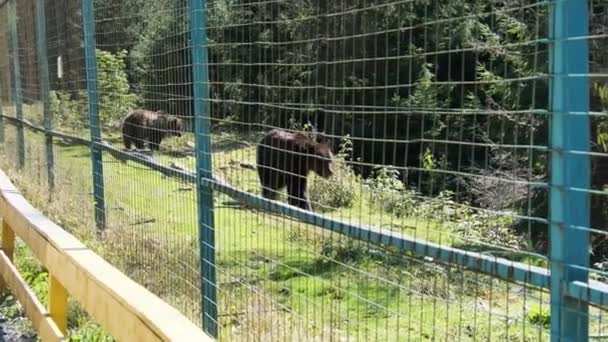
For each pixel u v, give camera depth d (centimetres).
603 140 590
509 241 450
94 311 298
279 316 470
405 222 407
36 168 1110
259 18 445
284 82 422
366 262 485
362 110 385
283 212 392
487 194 450
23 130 1197
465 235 409
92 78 759
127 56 679
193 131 508
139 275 621
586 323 232
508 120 441
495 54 372
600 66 521
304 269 519
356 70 351
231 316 484
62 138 933
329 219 358
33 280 657
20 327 592
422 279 449
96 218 773
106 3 729
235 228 545
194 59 464
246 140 467
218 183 451
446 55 344
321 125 593
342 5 348
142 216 643
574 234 232
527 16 377
